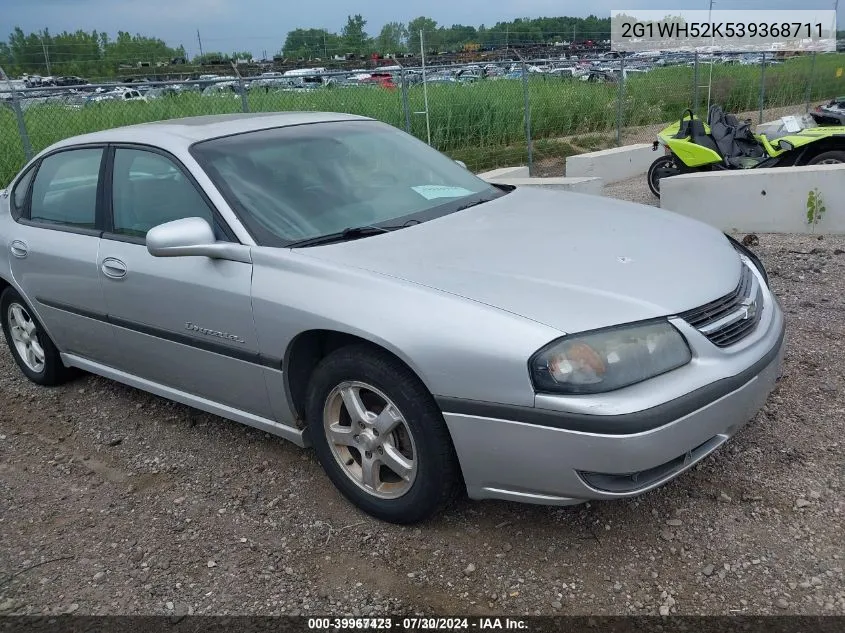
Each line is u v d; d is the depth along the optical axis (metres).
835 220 7.20
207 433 3.98
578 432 2.43
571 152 14.71
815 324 4.77
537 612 2.53
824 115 10.03
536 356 2.46
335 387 3.01
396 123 12.79
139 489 3.50
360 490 3.08
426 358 2.61
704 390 2.55
